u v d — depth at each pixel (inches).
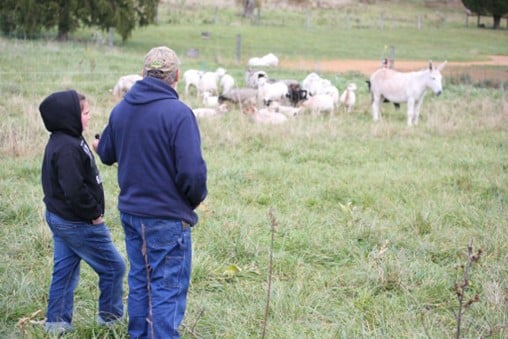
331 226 279.9
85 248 170.6
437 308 207.5
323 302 209.0
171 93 156.6
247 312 199.2
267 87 622.5
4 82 615.2
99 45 1056.8
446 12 2068.2
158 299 156.3
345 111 619.2
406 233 273.9
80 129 165.0
